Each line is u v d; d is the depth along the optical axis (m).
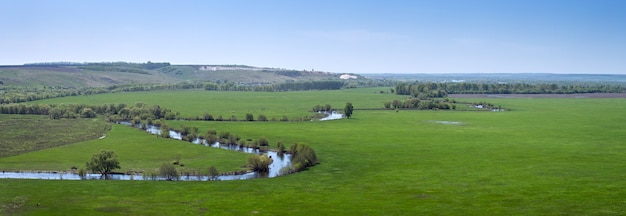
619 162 126.31
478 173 115.75
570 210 84.19
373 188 102.56
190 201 91.62
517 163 126.88
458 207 87.44
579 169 118.25
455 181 108.00
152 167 122.31
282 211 85.31
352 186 104.31
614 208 84.81
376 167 123.81
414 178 111.31
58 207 86.94
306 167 124.19
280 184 105.94
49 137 162.75
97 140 157.62
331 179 111.06
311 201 91.88
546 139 167.75
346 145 154.88
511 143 159.50
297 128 191.50
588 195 93.88
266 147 152.12
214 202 90.94
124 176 114.38
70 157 132.62
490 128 196.00
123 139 159.75
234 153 140.12
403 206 88.44
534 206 87.12
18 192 96.38
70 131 175.38
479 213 83.56
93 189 99.56
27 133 169.62
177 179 111.31
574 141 163.12
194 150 143.12
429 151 145.25
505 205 88.19
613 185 101.50
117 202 90.44
